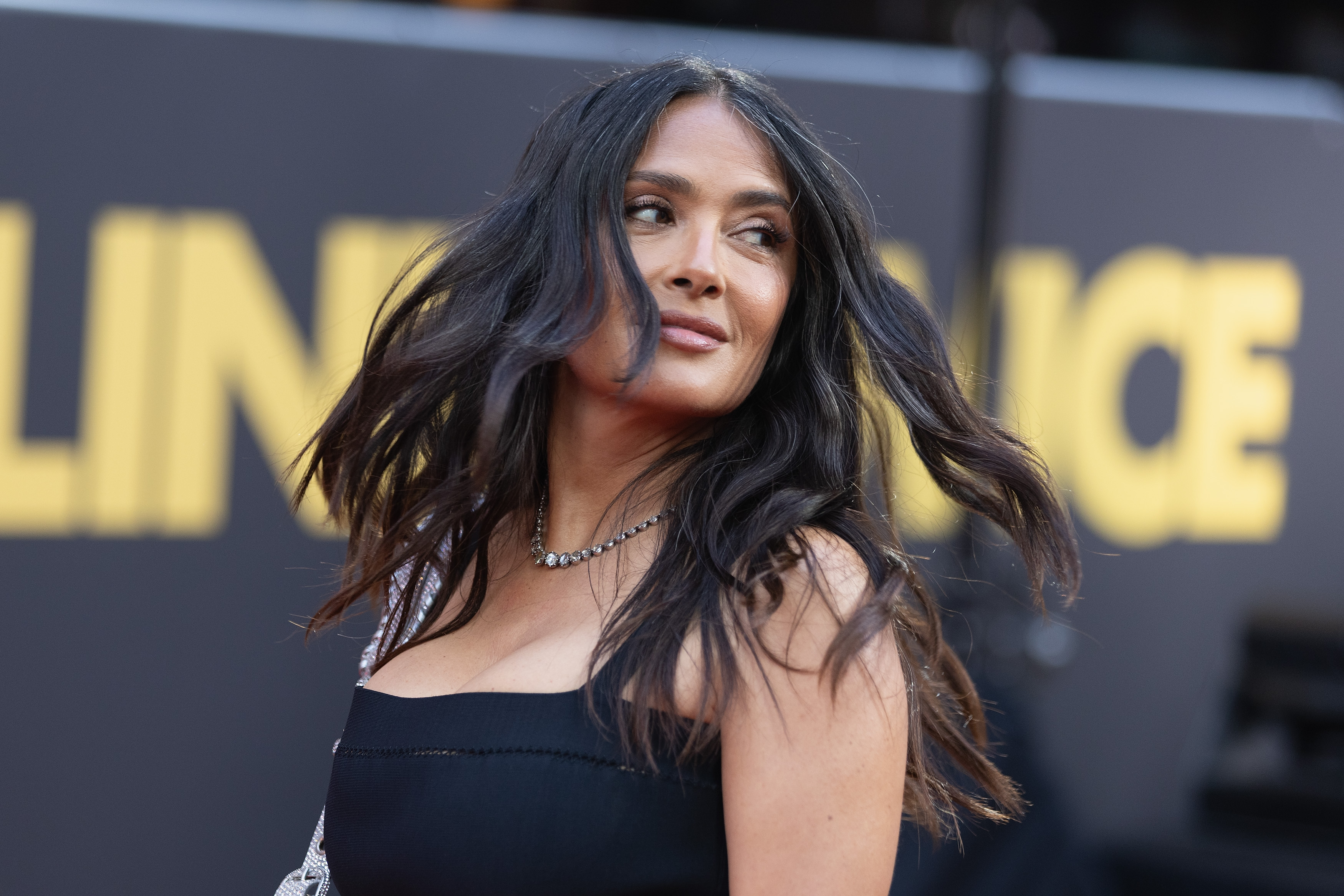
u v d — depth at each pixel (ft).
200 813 16.01
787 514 6.17
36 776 15.65
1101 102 17.56
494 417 6.18
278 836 16.19
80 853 15.72
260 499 16.20
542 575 7.16
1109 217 17.58
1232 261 17.76
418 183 16.51
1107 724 17.20
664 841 5.92
